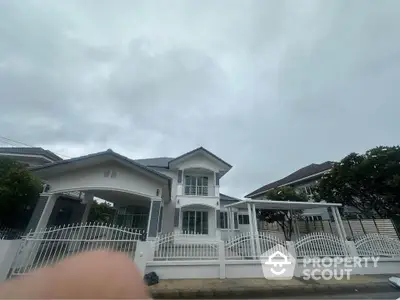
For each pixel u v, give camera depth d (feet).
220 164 51.21
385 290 20.18
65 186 25.29
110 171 26.27
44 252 18.74
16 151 42.98
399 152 34.94
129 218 44.01
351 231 40.68
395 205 35.45
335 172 42.65
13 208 26.08
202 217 47.06
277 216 54.03
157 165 52.95
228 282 20.66
